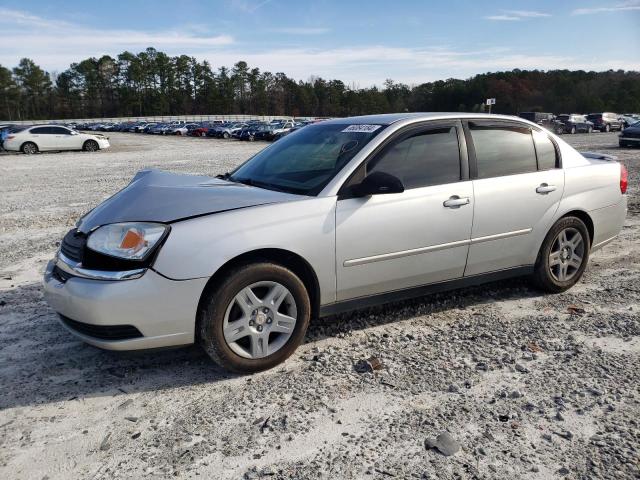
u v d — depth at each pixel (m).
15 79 122.75
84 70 127.31
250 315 3.23
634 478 2.34
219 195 3.39
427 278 3.92
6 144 24.73
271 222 3.23
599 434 2.65
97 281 2.99
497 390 3.08
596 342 3.69
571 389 3.08
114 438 2.67
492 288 4.81
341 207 3.45
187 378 3.27
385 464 2.45
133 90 127.88
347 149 3.72
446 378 3.22
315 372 3.31
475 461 2.46
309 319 3.47
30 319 4.21
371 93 139.38
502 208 4.13
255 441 2.62
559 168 4.55
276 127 40.38
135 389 3.14
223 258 3.07
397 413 2.85
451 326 3.99
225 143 37.03
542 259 4.50
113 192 11.48
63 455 2.53
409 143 3.81
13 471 2.42
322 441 2.62
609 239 5.06
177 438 2.66
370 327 3.99
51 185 12.89
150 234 2.98
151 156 22.66
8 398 3.04
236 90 136.50
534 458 2.47
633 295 4.62
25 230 7.73
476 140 4.12
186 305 3.04
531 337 3.79
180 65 131.12
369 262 3.59
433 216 3.79
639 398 2.97
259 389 3.12
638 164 14.43
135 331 3.00
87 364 3.45
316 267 3.40
